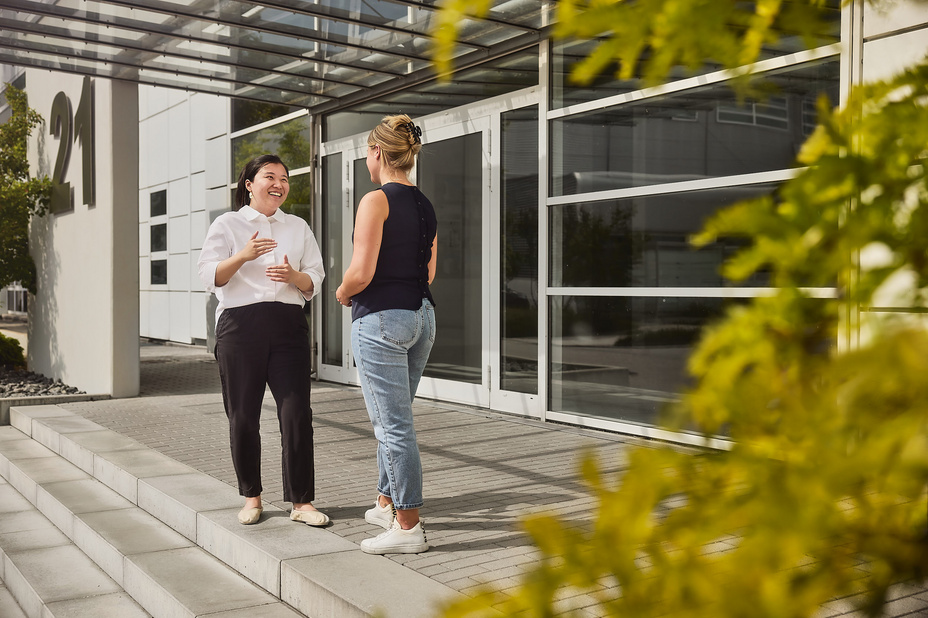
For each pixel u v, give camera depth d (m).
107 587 4.49
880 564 0.52
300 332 4.34
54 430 7.40
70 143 10.87
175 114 18.06
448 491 4.90
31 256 12.38
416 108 9.00
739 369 0.57
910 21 3.99
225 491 5.05
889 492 0.50
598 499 0.56
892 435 0.49
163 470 5.68
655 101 6.34
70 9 7.24
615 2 0.62
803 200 0.58
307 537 4.02
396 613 3.00
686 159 6.11
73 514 5.32
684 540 0.54
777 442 0.54
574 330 7.09
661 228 6.34
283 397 4.29
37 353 12.32
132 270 9.61
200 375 12.06
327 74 9.12
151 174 19.41
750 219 0.59
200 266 4.28
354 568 3.52
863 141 0.60
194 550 4.48
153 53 8.35
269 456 6.13
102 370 9.81
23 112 12.47
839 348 0.53
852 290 0.56
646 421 6.48
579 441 6.36
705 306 6.00
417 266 3.82
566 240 7.14
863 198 0.58
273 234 4.39
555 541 0.57
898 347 0.49
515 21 7.02
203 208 16.98
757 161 5.60
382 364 3.71
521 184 7.64
